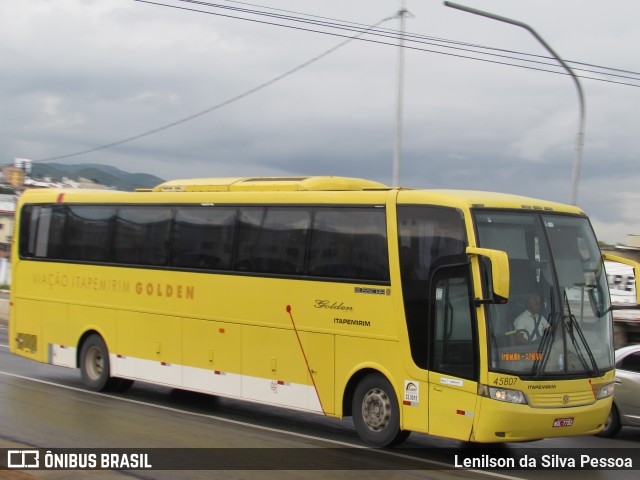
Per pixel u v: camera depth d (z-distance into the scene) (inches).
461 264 375.6
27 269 615.2
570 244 402.0
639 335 832.9
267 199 466.9
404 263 398.6
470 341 367.6
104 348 556.7
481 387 360.5
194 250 501.0
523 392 359.3
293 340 443.2
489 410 358.0
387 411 402.3
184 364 501.0
